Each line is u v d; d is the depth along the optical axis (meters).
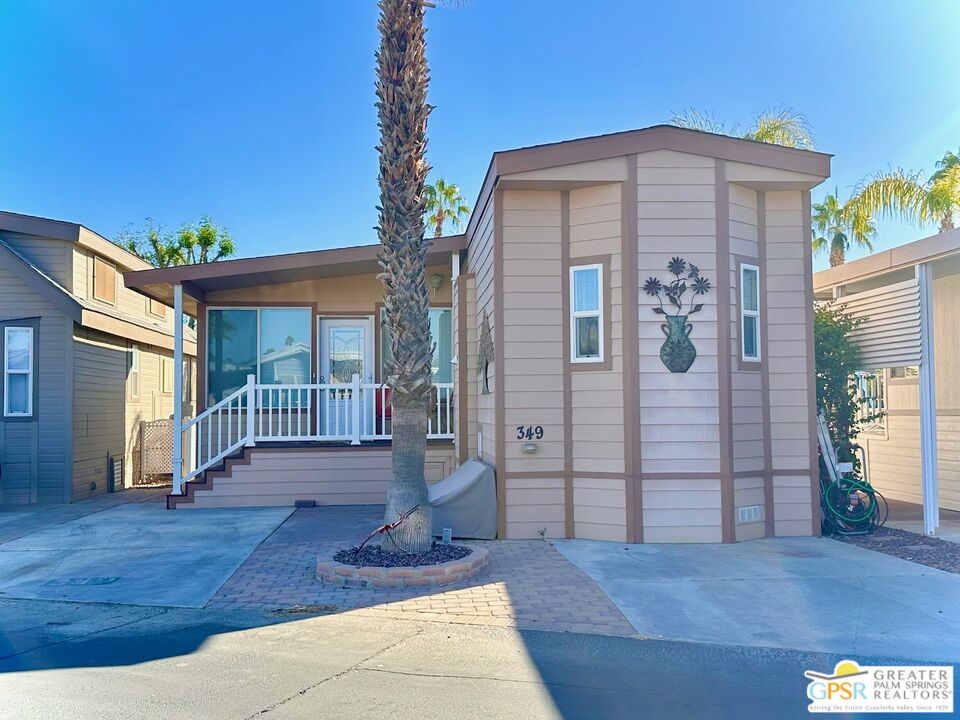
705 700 4.58
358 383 13.15
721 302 9.17
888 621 6.12
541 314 9.56
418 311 8.05
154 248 33.31
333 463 12.93
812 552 8.59
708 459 9.07
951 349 11.83
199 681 4.90
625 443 9.13
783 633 5.86
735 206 9.48
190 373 22.05
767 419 9.63
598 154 9.21
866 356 10.95
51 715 4.36
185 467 15.31
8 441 14.26
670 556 8.38
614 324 9.27
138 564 8.55
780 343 9.73
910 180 17.19
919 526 10.23
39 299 14.55
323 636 5.87
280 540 9.74
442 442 13.35
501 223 9.58
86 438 15.15
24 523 11.59
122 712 4.39
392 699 4.57
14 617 6.57
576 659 5.31
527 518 9.48
